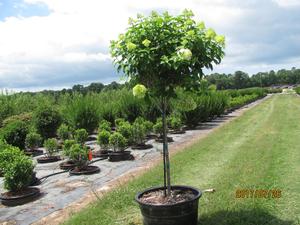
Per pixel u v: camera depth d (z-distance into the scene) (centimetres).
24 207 598
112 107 1720
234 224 449
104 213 521
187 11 402
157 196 448
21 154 683
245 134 1280
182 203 400
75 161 828
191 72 398
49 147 988
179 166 795
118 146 970
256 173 687
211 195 570
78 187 703
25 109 1712
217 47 404
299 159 796
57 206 595
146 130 1230
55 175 818
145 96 405
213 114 1984
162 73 400
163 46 387
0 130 1179
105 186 698
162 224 402
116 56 418
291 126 1427
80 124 1430
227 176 684
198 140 1238
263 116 2022
